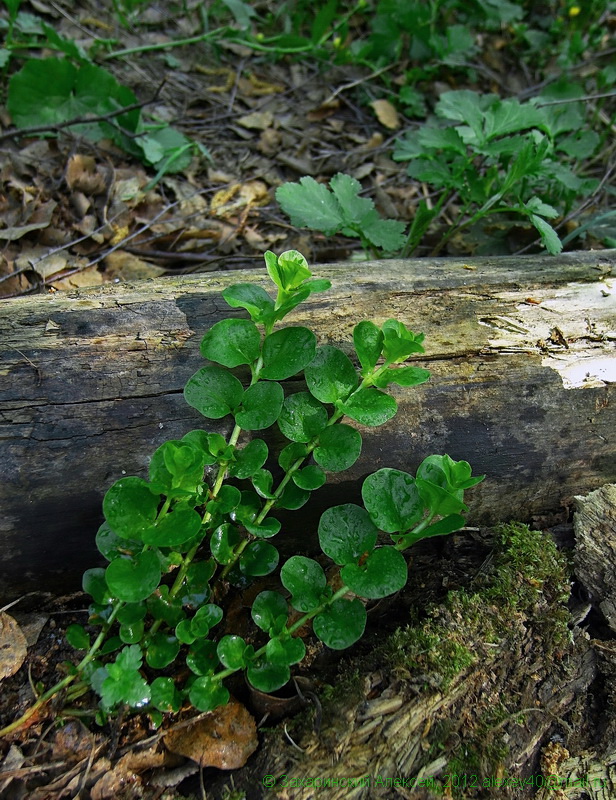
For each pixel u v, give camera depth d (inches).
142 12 27.4
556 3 30.3
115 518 12.1
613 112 26.2
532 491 14.4
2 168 19.7
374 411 12.9
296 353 13.1
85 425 13.0
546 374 14.2
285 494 13.2
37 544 12.9
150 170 21.5
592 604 13.7
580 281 15.2
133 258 19.3
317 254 20.5
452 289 14.8
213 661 12.5
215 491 12.9
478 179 18.3
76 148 20.6
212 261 19.7
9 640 12.7
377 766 12.1
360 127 25.2
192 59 26.4
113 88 21.0
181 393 13.4
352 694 12.6
